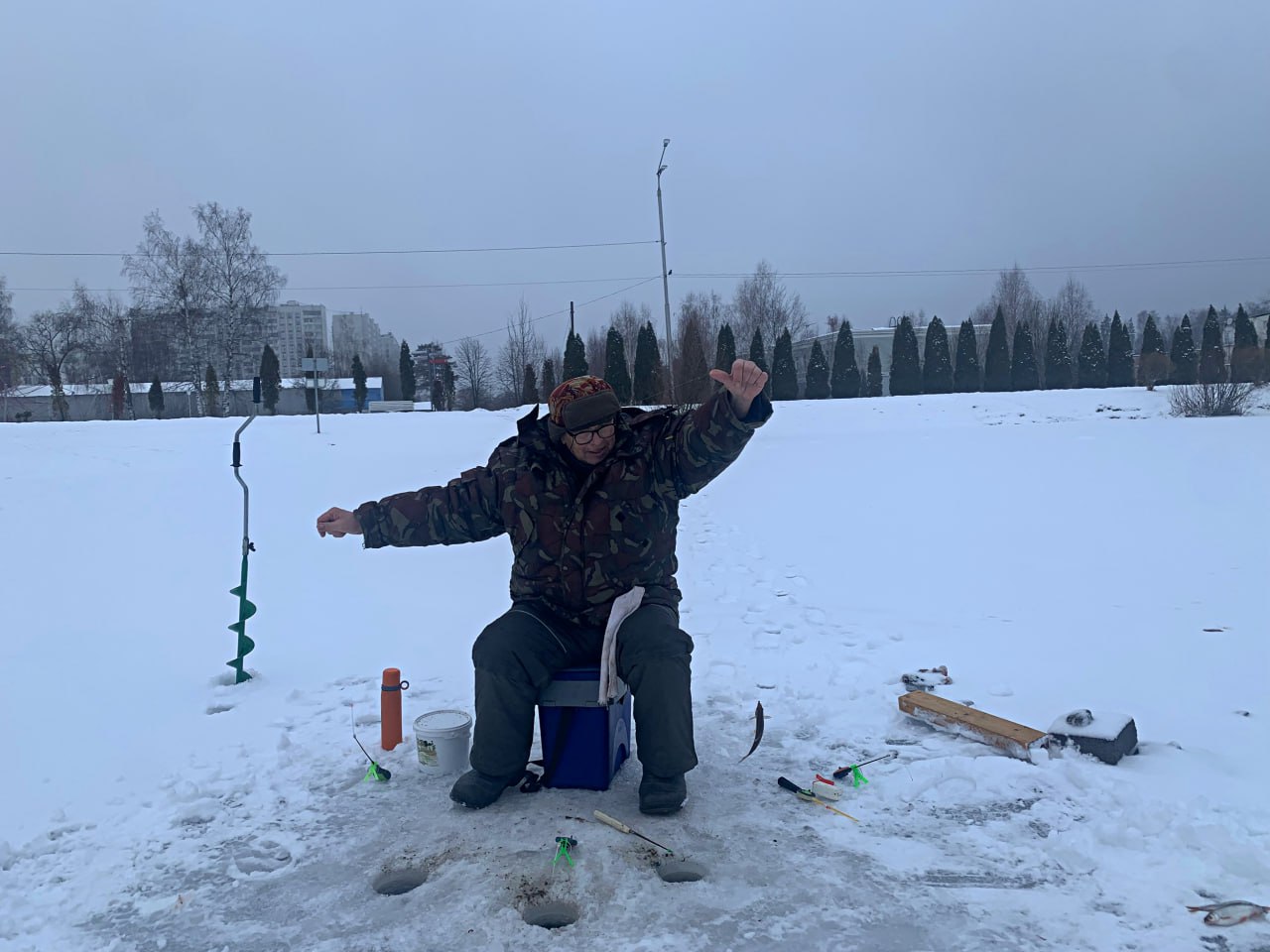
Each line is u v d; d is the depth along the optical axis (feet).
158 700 14.75
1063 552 25.54
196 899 8.75
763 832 9.77
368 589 23.20
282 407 183.62
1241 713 12.91
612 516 10.67
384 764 11.99
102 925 8.37
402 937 8.00
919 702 13.04
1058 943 7.61
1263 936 7.52
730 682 15.19
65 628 19.48
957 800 10.43
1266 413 81.30
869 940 7.72
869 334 200.34
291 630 19.29
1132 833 9.27
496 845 9.55
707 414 10.19
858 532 30.63
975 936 7.73
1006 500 34.42
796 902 8.34
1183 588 20.86
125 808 10.81
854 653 16.92
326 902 8.64
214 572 25.22
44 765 12.10
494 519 11.39
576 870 8.95
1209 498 32.45
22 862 9.57
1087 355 138.51
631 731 12.85
